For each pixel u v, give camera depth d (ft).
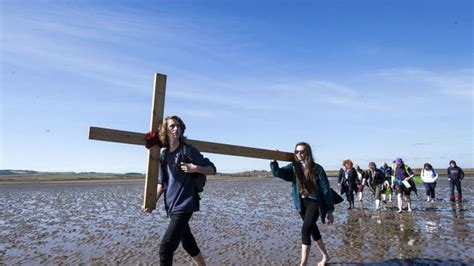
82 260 25.67
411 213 46.19
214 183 146.51
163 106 17.70
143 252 27.48
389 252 25.64
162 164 17.54
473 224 36.60
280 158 21.40
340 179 53.06
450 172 59.11
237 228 37.27
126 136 17.17
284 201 64.54
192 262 23.98
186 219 16.79
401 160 47.70
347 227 36.35
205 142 19.27
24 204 66.13
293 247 27.84
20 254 27.94
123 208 57.11
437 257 24.08
